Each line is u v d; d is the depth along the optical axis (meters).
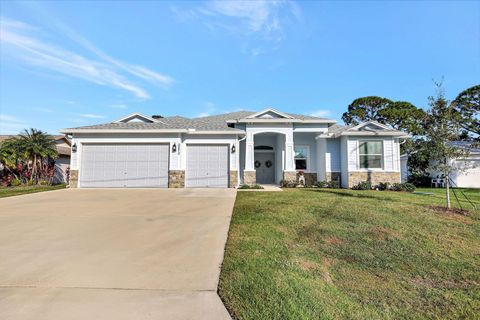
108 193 13.23
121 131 15.97
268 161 20.78
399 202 10.15
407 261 5.03
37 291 3.49
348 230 6.55
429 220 7.48
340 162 18.25
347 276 4.42
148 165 16.09
